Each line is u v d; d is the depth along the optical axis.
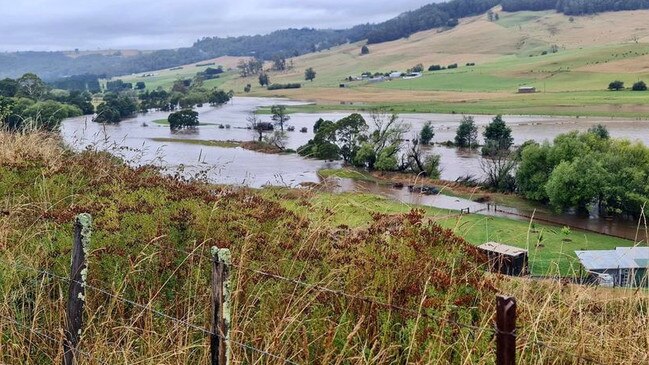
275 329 5.00
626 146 61.75
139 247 6.24
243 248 6.04
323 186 10.13
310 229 7.15
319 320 5.37
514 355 3.30
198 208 7.45
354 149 77.06
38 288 5.86
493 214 47.56
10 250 6.44
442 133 126.50
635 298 5.87
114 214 6.88
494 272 6.61
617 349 5.18
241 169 68.06
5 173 8.83
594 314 5.84
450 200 47.94
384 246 6.52
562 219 55.44
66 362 4.71
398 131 82.62
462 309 5.33
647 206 54.69
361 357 4.75
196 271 6.00
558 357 5.09
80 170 9.73
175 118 138.38
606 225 52.75
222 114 189.88
